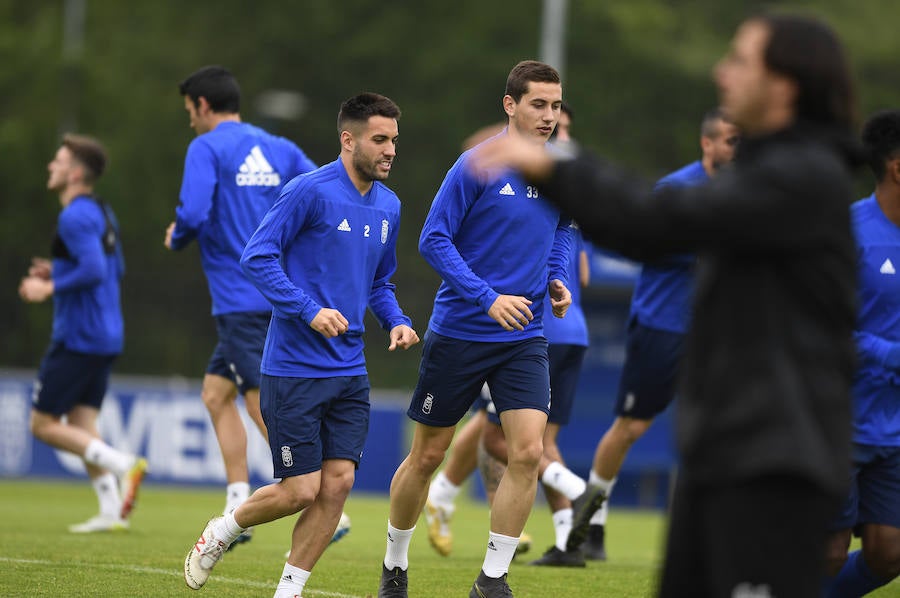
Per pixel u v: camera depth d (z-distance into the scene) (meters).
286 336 19.67
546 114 21.02
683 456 10.95
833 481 10.47
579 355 28.47
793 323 10.61
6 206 127.25
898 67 130.12
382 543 33.59
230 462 28.45
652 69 129.38
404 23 134.62
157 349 121.25
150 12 142.25
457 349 20.62
